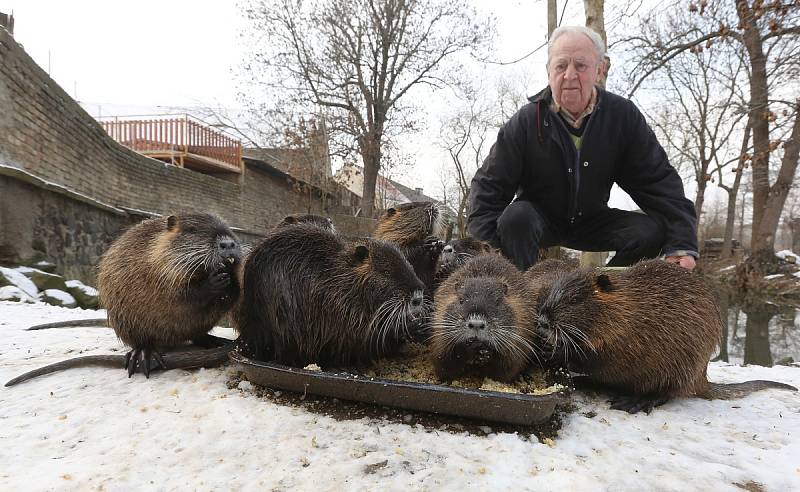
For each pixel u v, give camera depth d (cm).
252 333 288
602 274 278
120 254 296
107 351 367
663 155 451
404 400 227
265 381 256
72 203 992
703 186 2544
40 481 171
